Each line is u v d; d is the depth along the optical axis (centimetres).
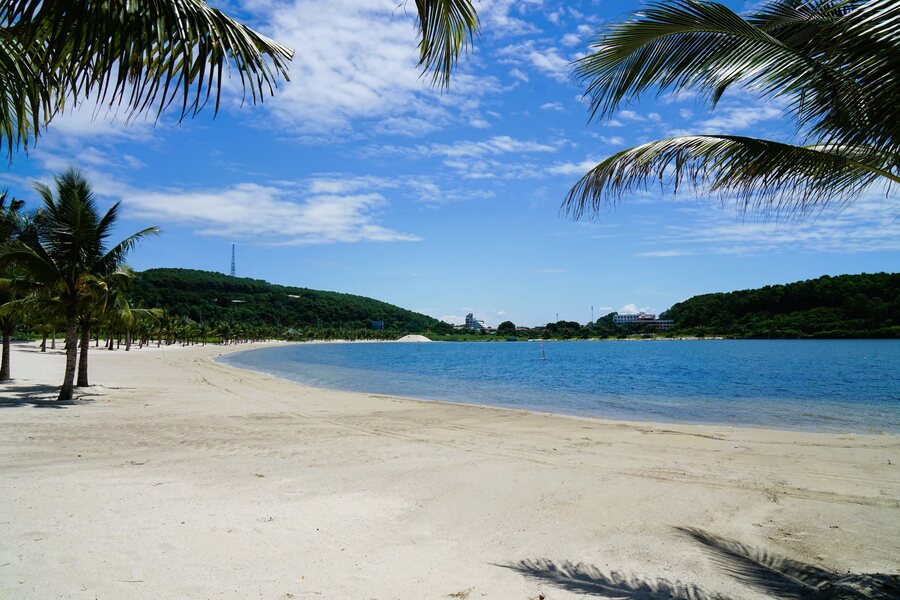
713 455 980
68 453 849
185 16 271
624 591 401
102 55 263
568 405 2097
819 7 405
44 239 1452
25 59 322
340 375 3894
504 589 400
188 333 10369
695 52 424
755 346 9438
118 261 1569
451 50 288
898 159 385
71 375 1526
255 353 8775
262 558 444
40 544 453
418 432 1225
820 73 384
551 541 514
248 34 308
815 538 537
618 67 456
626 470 840
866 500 680
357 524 546
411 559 456
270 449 954
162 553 445
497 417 1536
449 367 5344
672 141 446
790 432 1289
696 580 425
